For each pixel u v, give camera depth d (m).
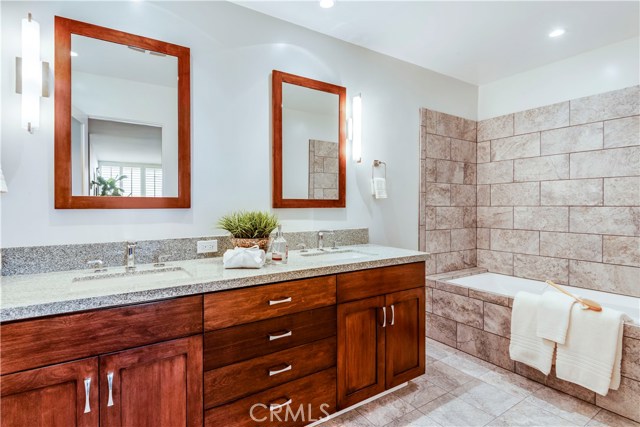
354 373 1.80
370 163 2.71
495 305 2.41
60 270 1.56
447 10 2.15
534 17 2.22
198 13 1.94
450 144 3.27
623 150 2.55
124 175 1.72
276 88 2.20
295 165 2.29
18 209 1.50
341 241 2.52
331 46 2.48
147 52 1.79
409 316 2.05
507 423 1.77
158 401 1.26
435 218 3.16
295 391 1.59
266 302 1.50
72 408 1.11
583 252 2.77
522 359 2.16
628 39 2.53
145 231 1.79
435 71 3.16
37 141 1.54
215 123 1.99
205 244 1.92
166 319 1.27
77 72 1.62
